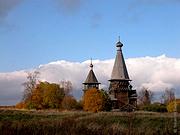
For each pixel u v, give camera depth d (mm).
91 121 59000
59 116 71500
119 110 119625
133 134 40375
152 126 56812
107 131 39656
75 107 119688
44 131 37219
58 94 120375
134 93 127562
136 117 63656
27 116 71562
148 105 124500
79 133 37969
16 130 37125
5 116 70125
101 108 108000
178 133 45312
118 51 132500
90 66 138000
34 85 120500
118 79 127125
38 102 116562
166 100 144375
